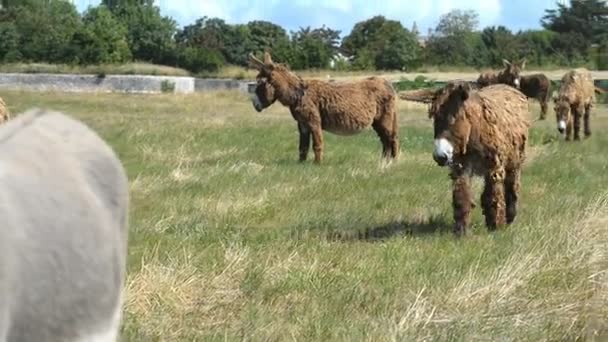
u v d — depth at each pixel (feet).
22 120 13.25
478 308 23.67
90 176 13.03
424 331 21.93
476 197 40.93
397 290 25.23
